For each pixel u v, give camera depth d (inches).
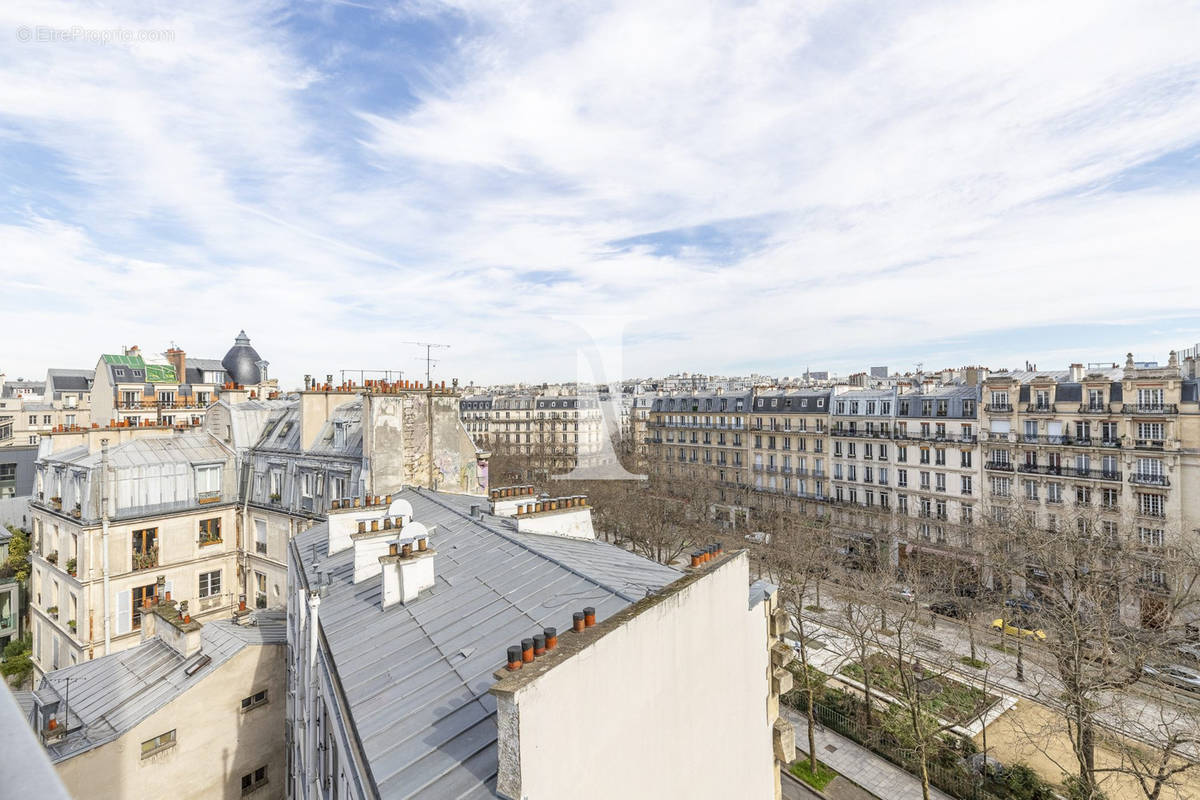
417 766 288.8
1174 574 1304.1
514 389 4805.6
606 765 276.2
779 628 462.6
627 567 530.9
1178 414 1590.8
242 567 1244.5
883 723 1084.5
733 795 391.5
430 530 668.1
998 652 1435.8
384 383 1007.6
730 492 2876.5
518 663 272.4
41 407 2839.6
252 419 1333.7
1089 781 852.0
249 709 671.8
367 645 435.5
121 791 590.6
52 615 1140.5
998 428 1979.6
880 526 2224.4
